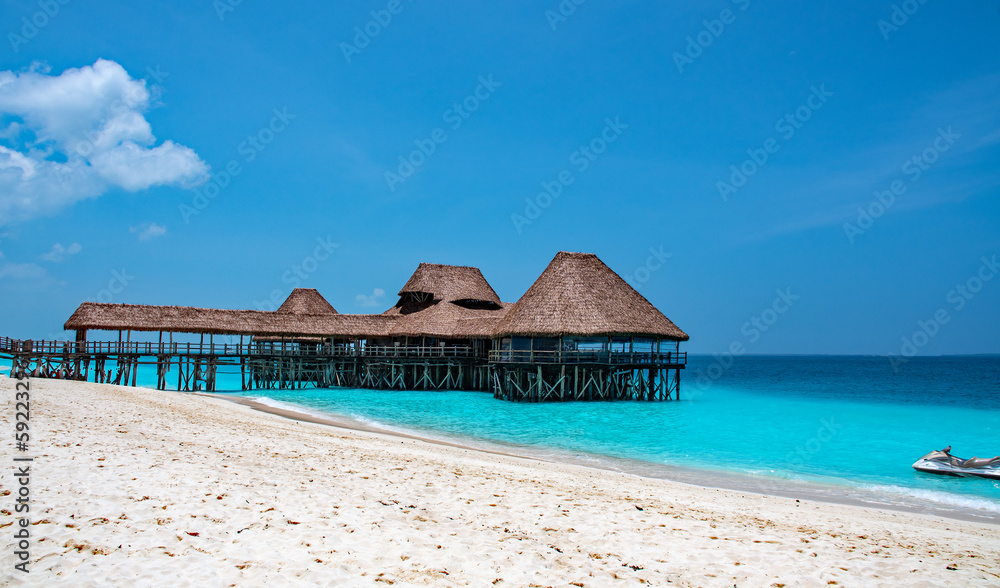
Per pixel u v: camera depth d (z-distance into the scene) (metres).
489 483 11.31
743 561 7.35
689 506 10.78
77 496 7.63
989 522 11.64
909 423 29.59
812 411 35.09
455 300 50.88
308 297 55.56
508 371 36.47
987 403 41.78
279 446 13.52
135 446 11.17
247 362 42.94
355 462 12.27
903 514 11.96
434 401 36.16
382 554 6.62
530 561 6.79
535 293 37.69
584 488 11.84
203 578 5.62
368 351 47.56
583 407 33.66
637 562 7.06
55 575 5.41
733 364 158.75
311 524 7.46
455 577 6.14
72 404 17.25
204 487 8.66
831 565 7.37
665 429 25.55
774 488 14.53
